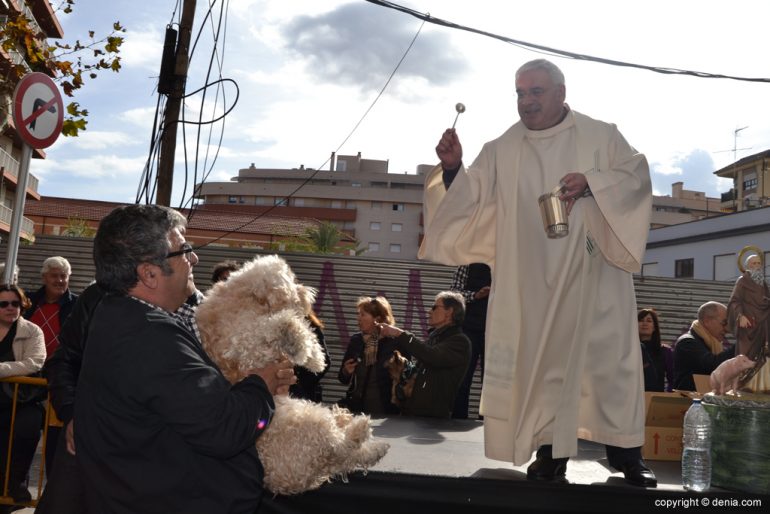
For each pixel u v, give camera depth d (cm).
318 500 263
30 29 902
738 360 317
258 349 218
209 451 204
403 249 8350
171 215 230
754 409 284
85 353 216
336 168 9175
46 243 1521
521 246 311
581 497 276
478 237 330
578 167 306
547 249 301
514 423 301
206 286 1492
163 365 203
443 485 272
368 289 1515
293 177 8881
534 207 308
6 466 452
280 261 243
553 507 274
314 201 8581
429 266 1548
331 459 231
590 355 303
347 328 1473
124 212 225
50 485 265
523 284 308
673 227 3653
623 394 296
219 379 210
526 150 316
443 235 323
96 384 210
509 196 314
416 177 8794
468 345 539
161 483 205
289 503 256
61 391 280
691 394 338
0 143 3045
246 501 217
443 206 315
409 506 270
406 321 1484
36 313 601
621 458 298
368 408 576
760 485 278
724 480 289
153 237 221
